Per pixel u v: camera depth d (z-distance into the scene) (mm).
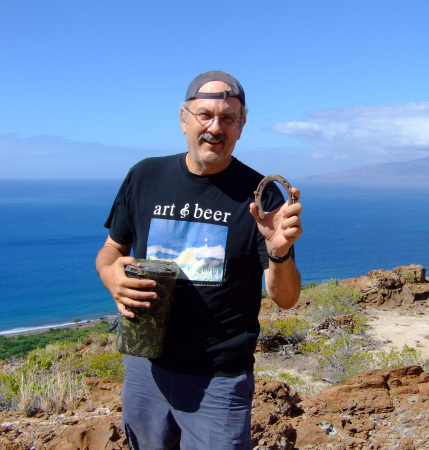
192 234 1293
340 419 2518
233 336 1261
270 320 5621
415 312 5977
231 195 1282
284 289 1215
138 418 1357
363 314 5898
